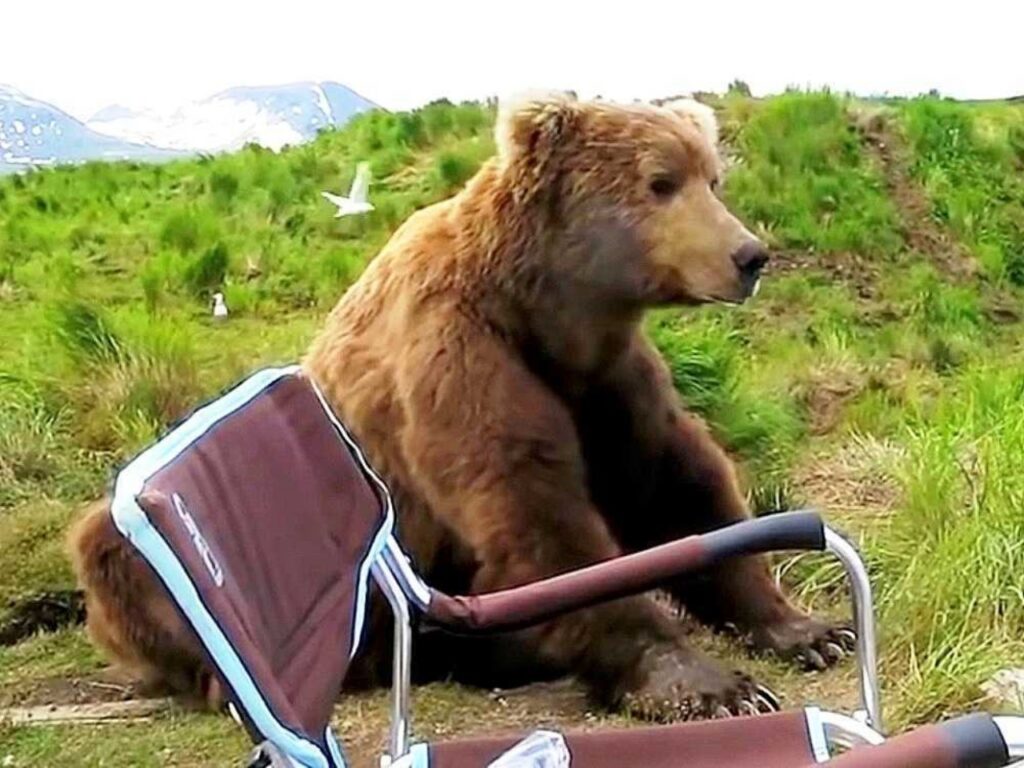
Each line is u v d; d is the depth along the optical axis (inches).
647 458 183.6
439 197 493.0
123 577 173.5
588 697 170.1
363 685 180.4
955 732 68.2
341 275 427.5
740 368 319.6
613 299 169.0
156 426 275.4
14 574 213.2
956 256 482.9
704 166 168.2
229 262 444.1
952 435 231.6
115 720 174.6
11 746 165.6
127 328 311.7
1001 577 178.2
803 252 466.0
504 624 102.1
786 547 105.0
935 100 579.2
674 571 103.7
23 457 260.8
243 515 79.9
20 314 404.5
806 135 520.7
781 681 174.9
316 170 543.2
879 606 183.0
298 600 83.4
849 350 378.0
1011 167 537.6
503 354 169.9
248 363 309.6
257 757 83.7
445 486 168.4
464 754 97.6
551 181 167.0
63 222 518.9
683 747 98.1
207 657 70.4
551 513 166.6
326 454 93.8
